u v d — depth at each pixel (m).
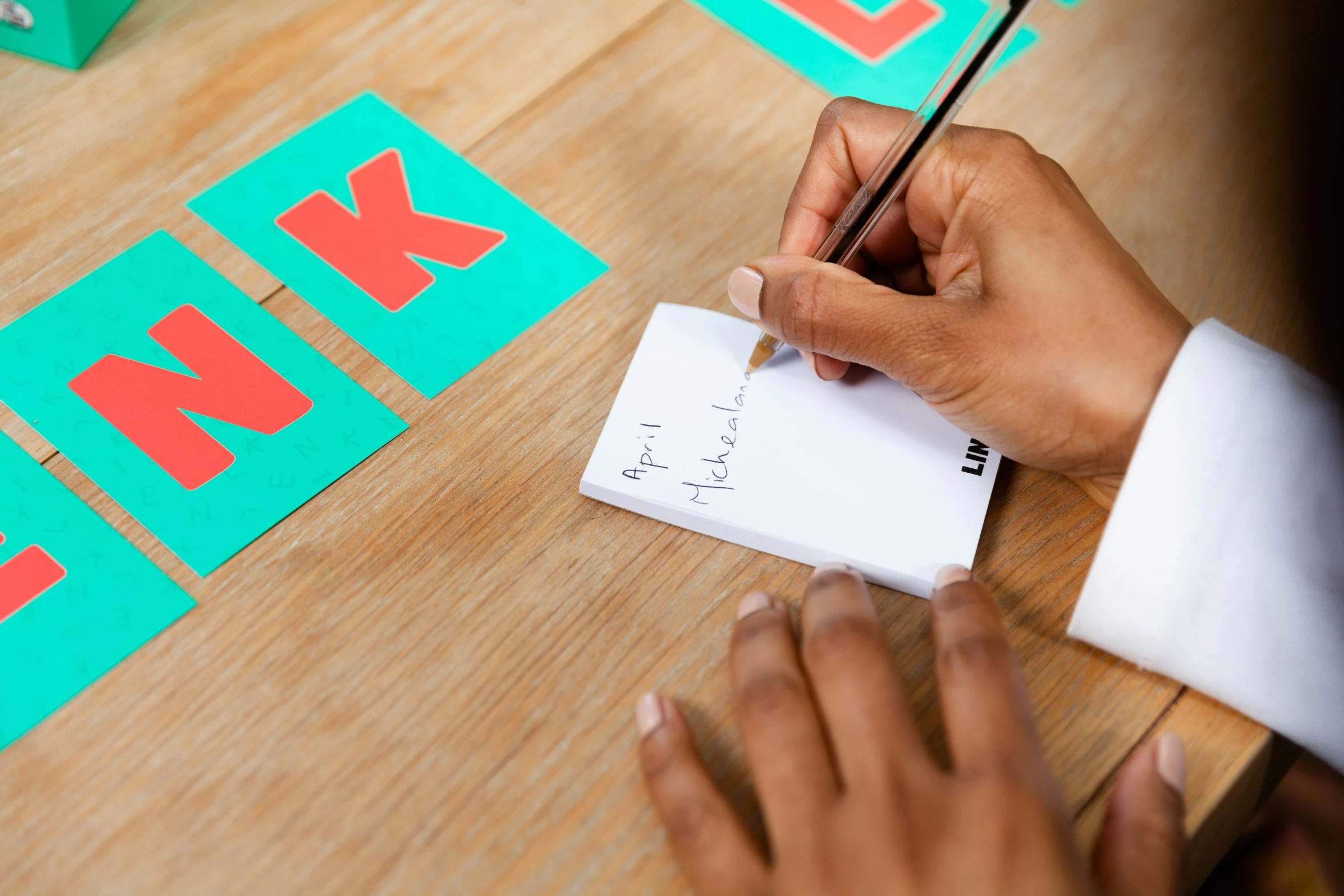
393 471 0.58
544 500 0.58
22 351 0.61
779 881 0.43
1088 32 0.85
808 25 0.83
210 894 0.46
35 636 0.51
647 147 0.75
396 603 0.54
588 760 0.50
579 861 0.47
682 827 0.46
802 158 0.76
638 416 0.61
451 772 0.49
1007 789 0.43
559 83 0.78
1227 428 0.51
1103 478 0.58
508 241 0.69
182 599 0.53
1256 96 0.82
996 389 0.56
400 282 0.66
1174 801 0.49
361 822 0.48
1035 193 0.59
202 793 0.48
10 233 0.65
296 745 0.50
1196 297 0.70
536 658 0.53
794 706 0.48
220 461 0.58
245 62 0.76
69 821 0.47
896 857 0.42
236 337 0.63
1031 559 0.58
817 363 0.62
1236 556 0.51
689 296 0.68
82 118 0.71
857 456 0.60
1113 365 0.54
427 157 0.72
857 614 0.50
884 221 0.67
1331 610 0.50
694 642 0.54
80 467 0.57
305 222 0.68
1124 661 0.55
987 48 0.54
